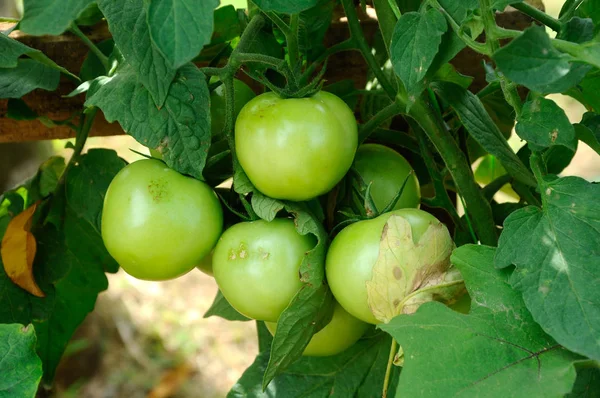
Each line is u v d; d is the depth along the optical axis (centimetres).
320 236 64
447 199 74
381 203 69
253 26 67
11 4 171
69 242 79
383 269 62
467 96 69
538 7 78
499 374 56
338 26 78
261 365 77
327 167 64
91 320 204
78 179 75
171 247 65
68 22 54
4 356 63
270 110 63
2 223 79
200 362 199
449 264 62
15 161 171
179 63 52
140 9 62
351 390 75
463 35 59
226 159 68
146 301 214
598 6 67
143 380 194
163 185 65
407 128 81
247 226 66
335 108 65
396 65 60
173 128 64
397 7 65
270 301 65
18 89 69
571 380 55
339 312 68
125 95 64
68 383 193
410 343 57
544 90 56
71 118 77
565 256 58
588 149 239
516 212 60
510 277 58
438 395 56
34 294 76
